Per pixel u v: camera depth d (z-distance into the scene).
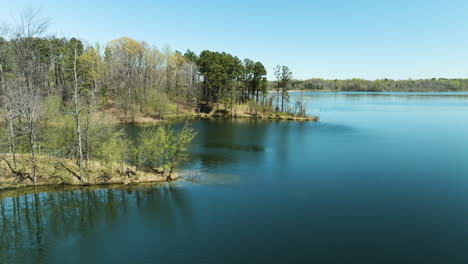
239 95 124.25
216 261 20.86
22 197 31.23
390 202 31.30
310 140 64.44
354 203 30.94
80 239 24.05
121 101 87.12
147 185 35.41
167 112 98.56
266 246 22.80
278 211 28.84
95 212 28.75
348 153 52.41
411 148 56.03
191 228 25.52
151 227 25.86
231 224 26.25
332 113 117.94
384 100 198.12
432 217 27.89
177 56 111.50
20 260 21.14
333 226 26.02
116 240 23.83
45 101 44.91
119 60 92.81
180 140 38.38
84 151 38.34
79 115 38.62
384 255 21.78
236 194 33.16
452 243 23.41
